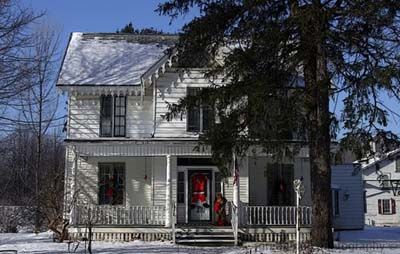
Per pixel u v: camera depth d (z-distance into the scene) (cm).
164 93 2936
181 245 2561
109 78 2945
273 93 2020
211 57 2391
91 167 2970
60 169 4153
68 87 2867
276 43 2052
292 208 2814
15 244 2561
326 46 2000
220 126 2136
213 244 2652
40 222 3788
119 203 2967
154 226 2777
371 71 1898
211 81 2603
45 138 5209
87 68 3044
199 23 2214
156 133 2911
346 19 1961
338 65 1986
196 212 2955
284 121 2008
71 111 2955
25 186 4609
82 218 2773
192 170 2984
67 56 3172
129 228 2772
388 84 1842
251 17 2138
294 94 2008
